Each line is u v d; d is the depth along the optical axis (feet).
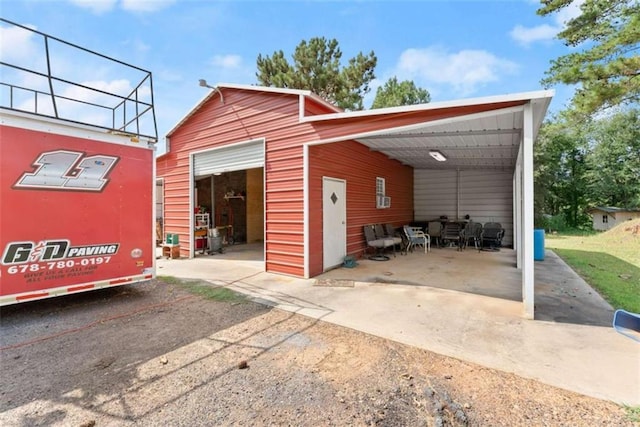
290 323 12.41
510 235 35.29
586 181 64.54
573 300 14.97
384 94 67.10
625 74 21.26
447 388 7.88
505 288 17.34
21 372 8.84
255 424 6.63
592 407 7.02
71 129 13.88
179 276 21.08
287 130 20.84
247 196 41.34
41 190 13.03
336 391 7.80
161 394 7.73
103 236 14.88
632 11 23.26
